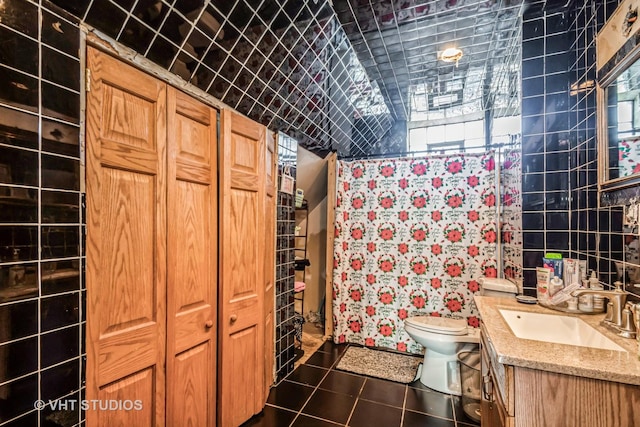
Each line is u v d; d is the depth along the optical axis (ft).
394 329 9.21
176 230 4.44
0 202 2.63
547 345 3.45
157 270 4.15
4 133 2.66
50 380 3.00
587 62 5.37
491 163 8.35
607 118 4.71
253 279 5.84
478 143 11.39
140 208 3.94
